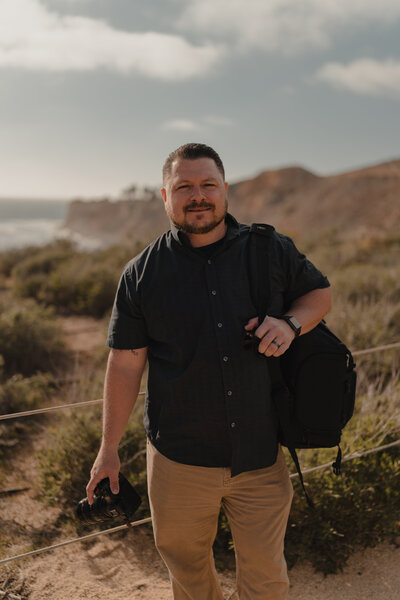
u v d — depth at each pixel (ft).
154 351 5.94
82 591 8.18
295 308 5.94
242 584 6.18
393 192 323.37
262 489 5.87
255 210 442.50
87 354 23.02
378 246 67.87
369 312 20.11
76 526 9.83
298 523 9.25
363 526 9.55
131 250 42.16
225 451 5.74
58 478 10.85
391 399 12.18
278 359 6.03
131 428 11.18
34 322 22.20
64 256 48.47
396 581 8.47
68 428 11.70
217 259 5.71
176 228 5.80
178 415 5.75
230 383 5.58
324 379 5.95
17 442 13.44
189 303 5.63
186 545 6.21
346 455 10.16
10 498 10.80
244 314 5.69
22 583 8.30
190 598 6.47
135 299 5.85
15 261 57.62
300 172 461.37
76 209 599.98
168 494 5.92
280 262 5.92
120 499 5.99
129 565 8.89
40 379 17.44
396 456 10.89
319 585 8.44
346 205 337.93
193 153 5.65
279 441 6.23
